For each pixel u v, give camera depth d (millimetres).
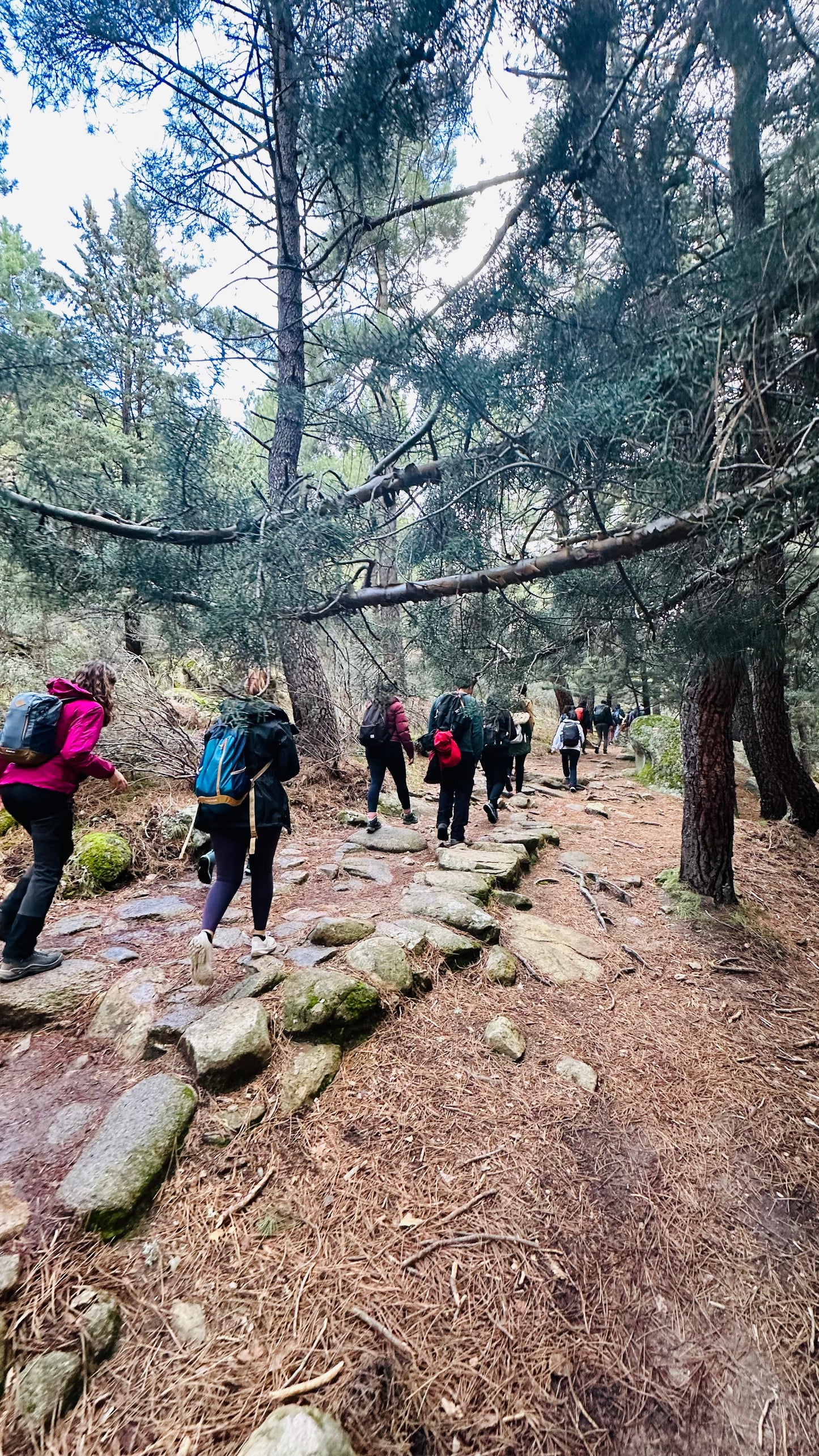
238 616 1794
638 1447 1527
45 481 2076
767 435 1477
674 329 1518
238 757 2805
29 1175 1940
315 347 3383
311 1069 2447
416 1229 1953
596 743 16000
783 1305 1902
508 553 2328
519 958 3602
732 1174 2361
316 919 3625
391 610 2736
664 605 2107
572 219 1687
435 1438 1476
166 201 2723
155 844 4535
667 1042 3119
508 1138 2346
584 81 1461
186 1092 2252
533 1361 1656
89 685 2938
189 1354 1572
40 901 2826
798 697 7379
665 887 4926
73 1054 2510
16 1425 1367
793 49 1259
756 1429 1591
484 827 6219
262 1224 1922
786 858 6457
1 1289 1584
